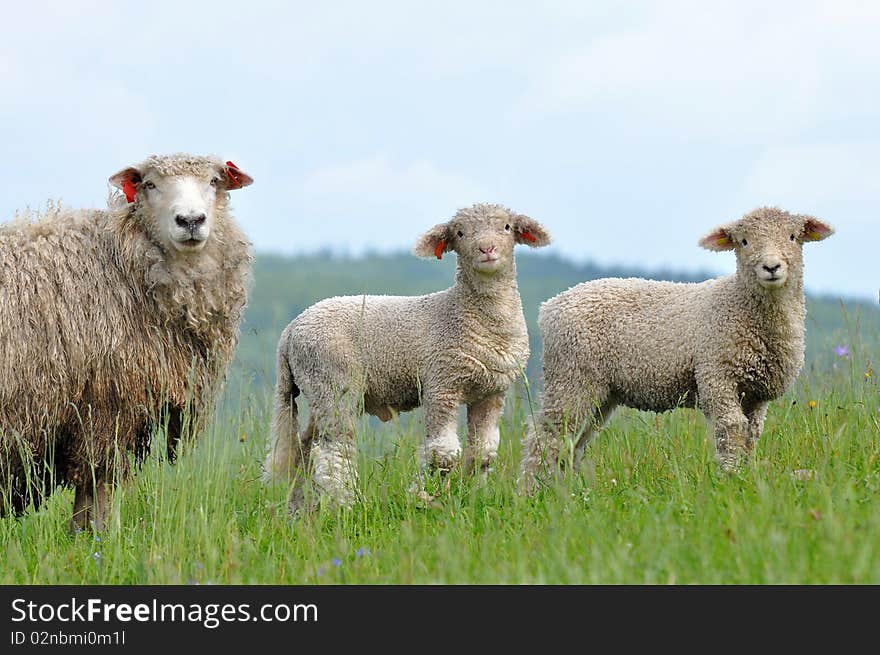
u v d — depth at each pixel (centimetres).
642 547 856
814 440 1258
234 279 1283
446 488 1210
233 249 1278
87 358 1191
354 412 1280
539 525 1050
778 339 1223
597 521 961
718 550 841
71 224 1240
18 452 1188
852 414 1336
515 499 1120
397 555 995
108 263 1226
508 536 1035
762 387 1247
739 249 1227
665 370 1280
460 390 1283
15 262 1195
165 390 1228
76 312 1194
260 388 1590
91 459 1198
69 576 1056
